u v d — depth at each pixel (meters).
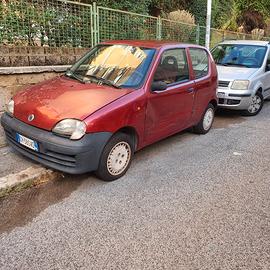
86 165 3.64
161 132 4.76
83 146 3.52
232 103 7.42
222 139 5.94
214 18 17.39
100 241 2.95
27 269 2.59
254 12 22.86
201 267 2.68
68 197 3.64
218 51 8.93
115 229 3.12
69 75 4.72
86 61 4.93
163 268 2.65
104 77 4.43
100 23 7.60
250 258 2.81
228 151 5.32
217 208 3.57
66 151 3.52
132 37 8.52
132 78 4.32
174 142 5.65
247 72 7.70
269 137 6.18
